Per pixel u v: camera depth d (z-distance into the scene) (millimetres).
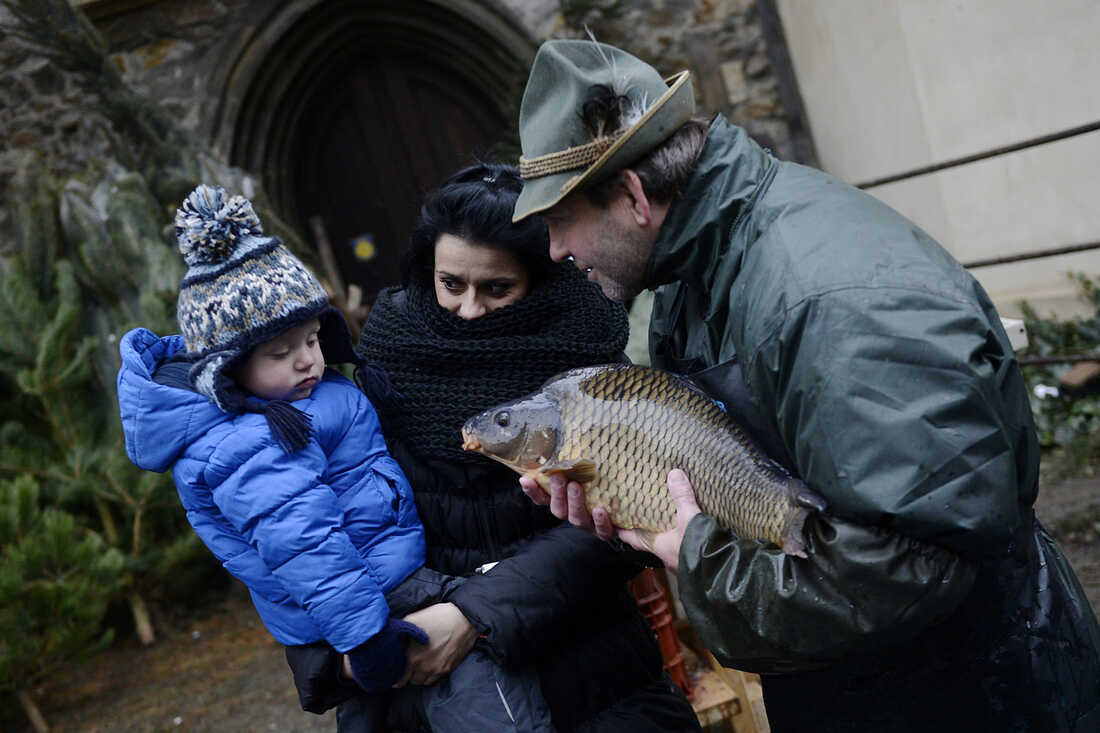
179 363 1583
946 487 1065
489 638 1488
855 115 7051
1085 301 5301
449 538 1646
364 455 1577
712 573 1211
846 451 1086
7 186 6809
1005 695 1268
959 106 5879
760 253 1220
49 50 5898
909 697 1278
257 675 4395
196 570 5340
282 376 1521
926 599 1094
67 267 5348
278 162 7805
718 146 1305
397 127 8289
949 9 5723
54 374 5004
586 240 1366
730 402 1300
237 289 1477
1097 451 4594
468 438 1382
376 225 8367
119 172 5762
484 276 1636
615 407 1327
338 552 1444
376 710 1600
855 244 1161
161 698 4301
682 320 1603
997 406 1109
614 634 1659
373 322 1775
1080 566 3578
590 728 1596
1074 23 4996
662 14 7863
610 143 1287
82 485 4918
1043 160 5395
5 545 4250
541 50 1368
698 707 2227
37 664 4121
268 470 1444
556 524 1643
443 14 7762
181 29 7379
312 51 7734
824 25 7074
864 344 1092
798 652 1153
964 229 6156
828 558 1109
